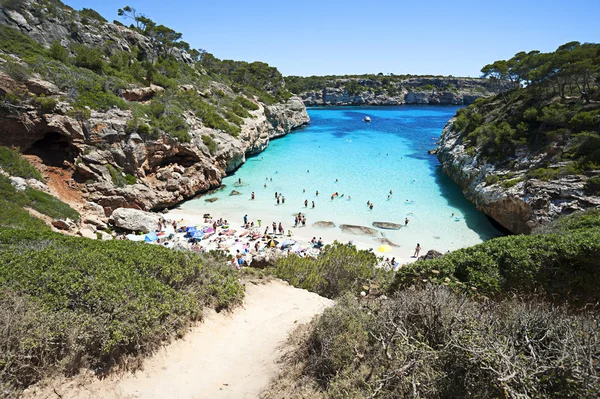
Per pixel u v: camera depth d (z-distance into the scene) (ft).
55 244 45.60
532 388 15.12
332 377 22.91
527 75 166.40
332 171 172.35
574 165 97.96
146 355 28.58
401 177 163.02
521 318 20.08
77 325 27.07
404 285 38.42
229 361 30.37
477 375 17.03
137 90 147.02
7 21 138.82
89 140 111.45
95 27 185.26
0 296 28.71
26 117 104.32
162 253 44.52
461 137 176.65
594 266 31.94
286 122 283.59
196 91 205.67
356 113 437.58
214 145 151.33
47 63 119.75
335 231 109.29
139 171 119.55
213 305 39.17
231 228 109.19
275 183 154.10
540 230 65.57
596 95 136.87
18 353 23.38
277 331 35.47
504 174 118.21
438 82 591.37
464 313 21.83
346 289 55.47
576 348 15.99
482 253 36.81
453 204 130.62
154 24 235.40
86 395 23.85
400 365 19.31
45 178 105.19
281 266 63.00
